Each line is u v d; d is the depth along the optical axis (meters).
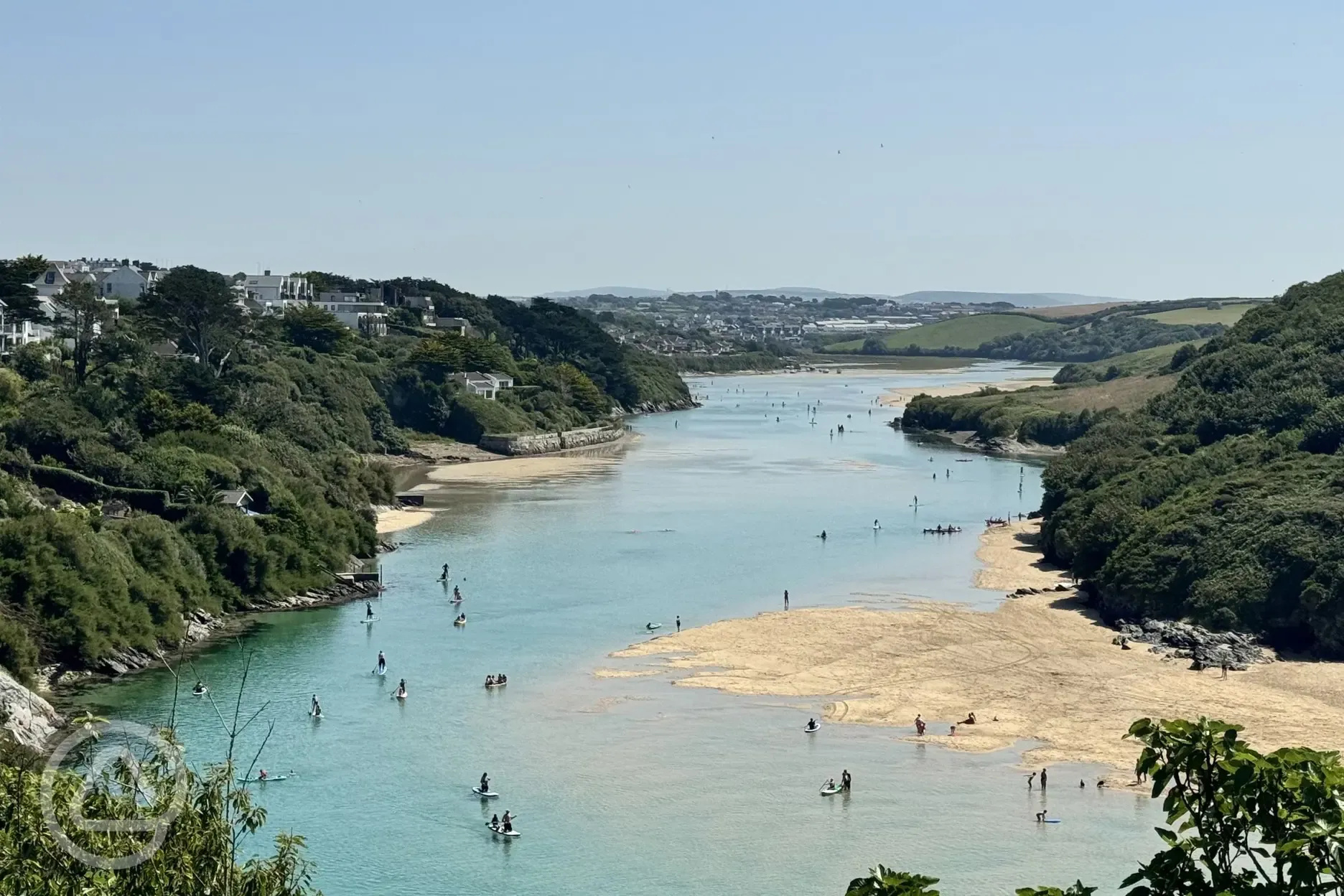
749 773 99.50
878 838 88.00
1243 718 111.88
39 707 105.38
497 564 175.50
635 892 80.25
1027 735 108.00
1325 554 136.75
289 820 89.81
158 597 130.50
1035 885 80.88
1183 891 31.45
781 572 173.00
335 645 133.62
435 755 102.56
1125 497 175.62
